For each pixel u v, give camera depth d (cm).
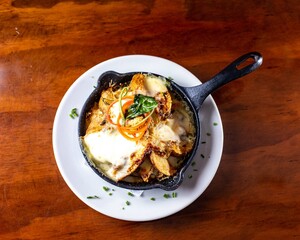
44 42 43
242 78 43
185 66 43
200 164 39
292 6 45
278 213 40
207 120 40
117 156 35
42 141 40
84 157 37
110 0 44
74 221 38
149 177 36
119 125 35
